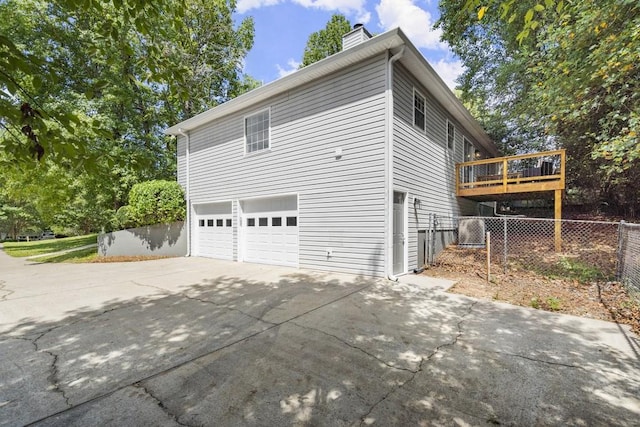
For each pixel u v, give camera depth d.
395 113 6.45
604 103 6.11
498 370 2.62
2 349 3.07
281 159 8.16
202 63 16.42
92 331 3.56
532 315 4.03
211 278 6.68
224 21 16.55
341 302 4.68
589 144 7.89
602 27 5.41
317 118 7.35
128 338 3.35
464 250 8.85
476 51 15.59
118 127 13.20
